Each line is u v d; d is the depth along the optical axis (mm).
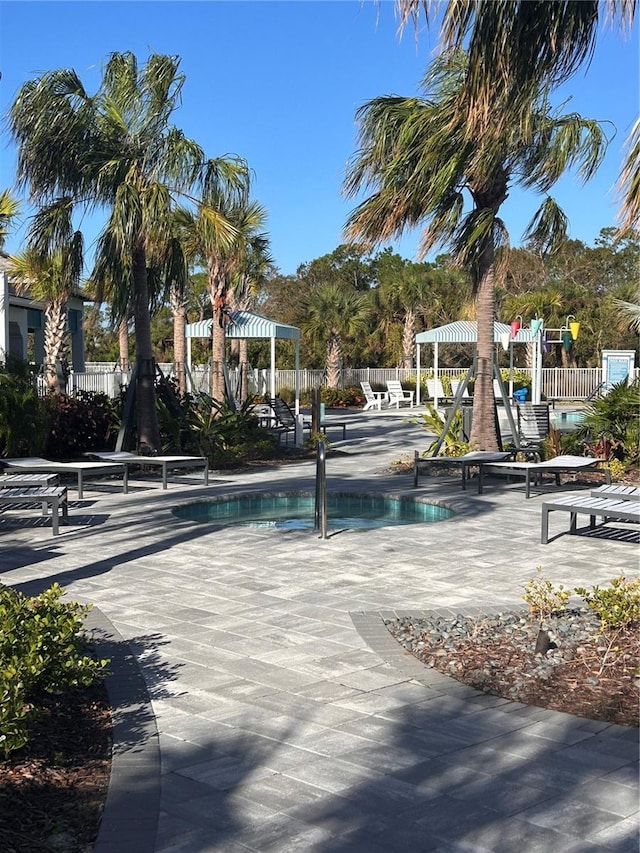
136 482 14078
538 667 5051
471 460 12727
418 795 3570
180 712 4504
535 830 3275
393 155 13914
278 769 3828
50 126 13625
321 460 9461
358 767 3842
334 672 5113
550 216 14961
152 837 3229
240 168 15008
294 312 48719
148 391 15852
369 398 37562
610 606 5520
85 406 17594
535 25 5809
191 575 7648
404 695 4727
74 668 4348
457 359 50125
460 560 8195
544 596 5961
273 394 23312
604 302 49406
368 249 14820
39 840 3213
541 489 12922
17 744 3602
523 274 52719
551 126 13633
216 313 21438
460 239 14789
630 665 5020
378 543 9031
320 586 7234
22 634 4238
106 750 4035
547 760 3883
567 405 36656
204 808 3475
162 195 13914
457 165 13094
